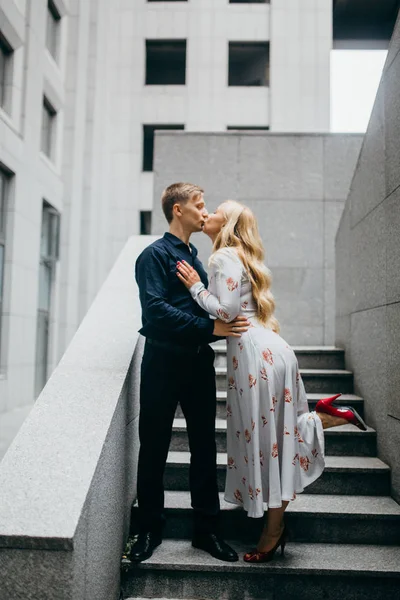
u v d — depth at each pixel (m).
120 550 2.71
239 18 23.17
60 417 2.45
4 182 12.05
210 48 23.05
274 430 2.62
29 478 2.09
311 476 2.72
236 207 2.89
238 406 2.75
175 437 3.69
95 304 3.71
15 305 12.13
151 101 22.98
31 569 1.86
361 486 3.32
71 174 17.56
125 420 2.81
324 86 22.62
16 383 12.20
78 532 1.91
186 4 23.33
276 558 2.76
